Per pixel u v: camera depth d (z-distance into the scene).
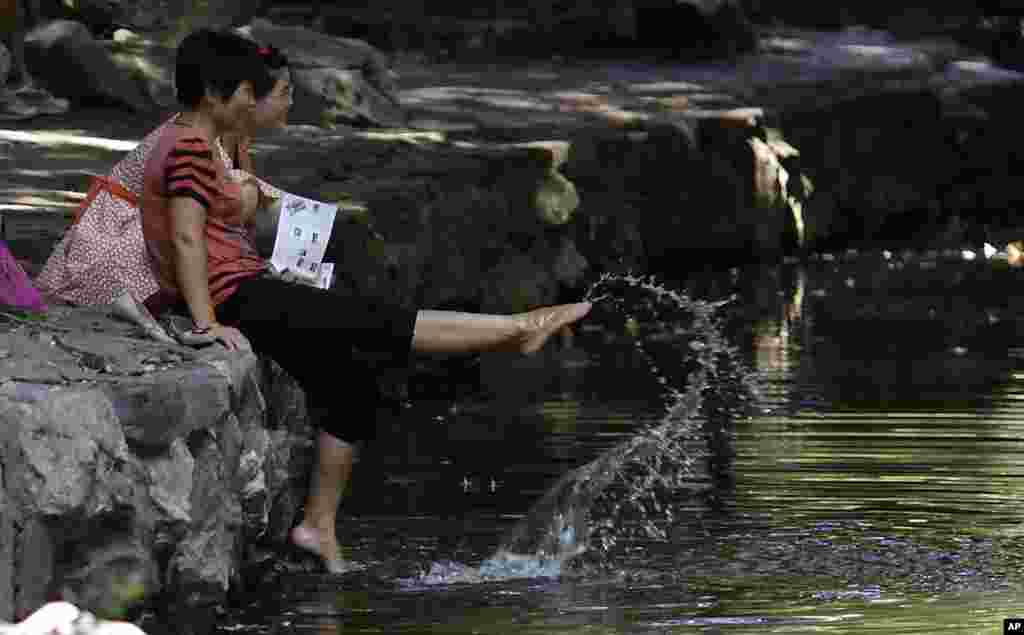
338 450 15.47
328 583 14.90
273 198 16.22
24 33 34.09
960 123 55.62
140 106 34.72
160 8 36.75
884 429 21.92
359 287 25.64
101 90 34.16
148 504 12.06
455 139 37.72
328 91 37.69
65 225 21.16
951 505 17.58
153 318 15.00
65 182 25.38
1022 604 13.73
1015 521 16.86
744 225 44.91
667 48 55.44
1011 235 53.19
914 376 26.64
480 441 21.72
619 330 33.53
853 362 28.42
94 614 11.62
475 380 27.19
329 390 15.44
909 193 53.00
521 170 34.66
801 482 18.77
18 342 13.17
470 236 31.58
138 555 11.83
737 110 45.75
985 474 19.06
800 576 14.82
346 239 25.34
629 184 40.50
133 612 11.90
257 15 41.09
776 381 26.41
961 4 66.06
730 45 56.00
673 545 16.06
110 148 29.11
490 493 18.52
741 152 44.91
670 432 21.91
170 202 15.03
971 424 22.20
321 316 15.23
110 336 13.84
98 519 11.56
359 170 30.94
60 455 11.27
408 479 19.33
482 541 16.38
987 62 62.31
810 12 63.91
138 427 12.12
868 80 54.75
